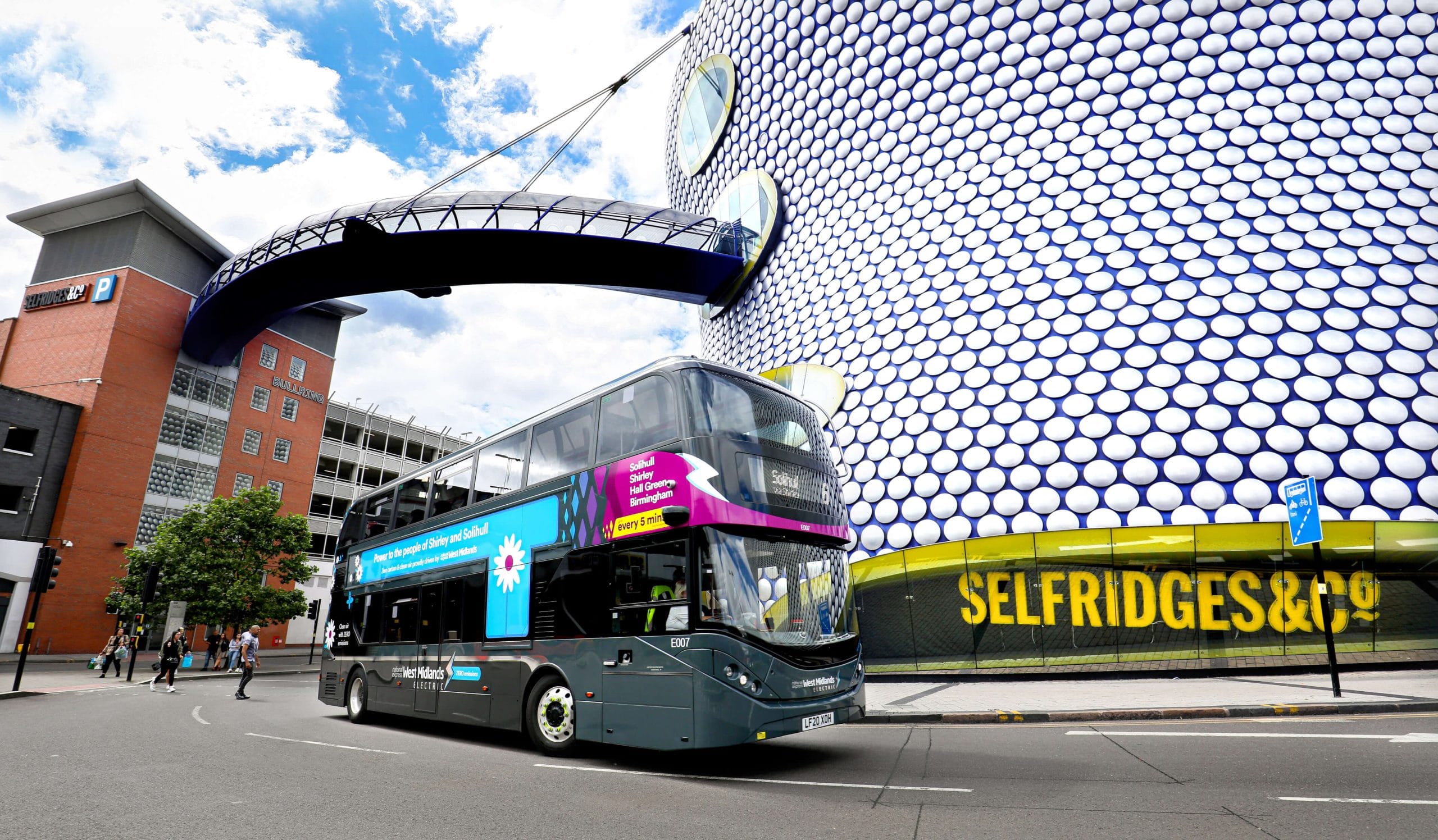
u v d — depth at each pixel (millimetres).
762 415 9109
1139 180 22531
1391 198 20344
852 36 30672
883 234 27562
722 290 36688
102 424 42438
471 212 37719
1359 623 16672
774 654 7879
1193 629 17609
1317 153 21312
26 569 38438
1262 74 22609
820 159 31188
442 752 9711
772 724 7645
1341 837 4730
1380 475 17328
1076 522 19297
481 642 10781
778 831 5293
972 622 20062
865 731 11461
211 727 12898
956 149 26641
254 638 20656
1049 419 20547
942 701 14523
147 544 44094
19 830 5453
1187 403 19016
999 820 5406
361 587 14891
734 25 36406
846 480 23875
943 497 21484
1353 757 7320
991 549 20172
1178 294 20344
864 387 24875
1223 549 17688
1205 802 5727
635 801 6441
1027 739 9656
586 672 8922
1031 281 22688
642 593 8453
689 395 8570
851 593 9273
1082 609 18766
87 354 43438
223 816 5898
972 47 27266
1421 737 8258
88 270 45844
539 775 7863
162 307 46500
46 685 23625
